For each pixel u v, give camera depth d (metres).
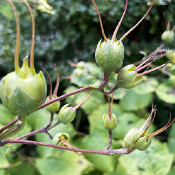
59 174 0.22
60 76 0.35
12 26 0.37
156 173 0.23
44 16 0.34
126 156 0.24
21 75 0.09
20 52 0.37
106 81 0.11
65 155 0.23
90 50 0.35
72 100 0.30
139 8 0.29
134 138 0.12
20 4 0.34
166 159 0.24
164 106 0.32
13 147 0.22
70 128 0.21
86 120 0.35
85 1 0.32
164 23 0.29
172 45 0.29
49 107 0.15
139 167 0.24
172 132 0.26
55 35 0.38
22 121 0.10
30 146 0.32
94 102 0.29
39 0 0.12
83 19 0.33
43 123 0.22
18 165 0.24
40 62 0.38
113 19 0.30
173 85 0.28
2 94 0.09
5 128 0.11
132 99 0.29
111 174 0.24
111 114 0.14
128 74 0.11
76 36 0.34
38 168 0.22
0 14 0.34
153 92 0.31
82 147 0.25
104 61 0.10
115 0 0.29
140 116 0.29
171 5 0.28
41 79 0.09
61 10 0.33
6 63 0.38
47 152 0.23
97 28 0.33
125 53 0.30
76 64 0.33
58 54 0.37
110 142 0.13
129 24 0.30
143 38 0.30
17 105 0.09
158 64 0.27
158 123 0.31
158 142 0.25
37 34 0.38
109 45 0.10
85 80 0.30
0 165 0.15
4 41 0.37
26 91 0.09
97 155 0.24
